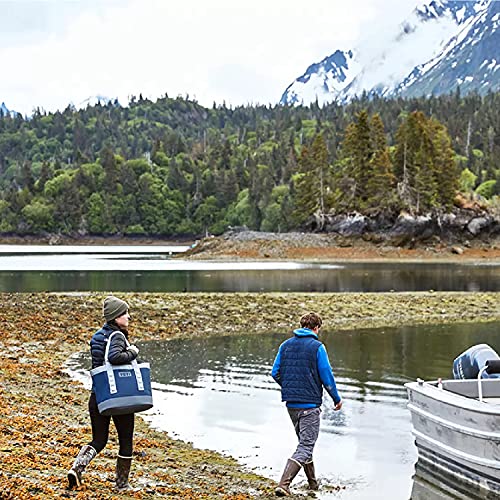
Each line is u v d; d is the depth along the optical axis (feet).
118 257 307.99
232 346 74.74
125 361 27.35
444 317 99.96
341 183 342.44
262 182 582.35
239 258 279.08
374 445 40.40
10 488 26.18
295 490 32.94
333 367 63.36
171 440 40.86
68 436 37.50
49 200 643.45
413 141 331.57
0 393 47.70
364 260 278.67
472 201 331.16
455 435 34.45
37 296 105.19
